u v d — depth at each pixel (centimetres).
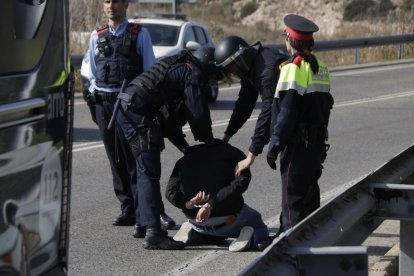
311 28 749
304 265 478
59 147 443
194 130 805
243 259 832
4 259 378
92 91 903
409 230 668
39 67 418
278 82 746
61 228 453
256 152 781
